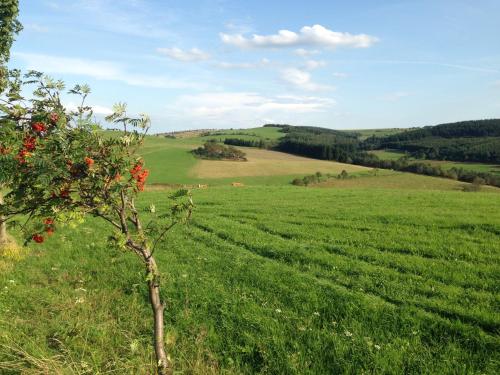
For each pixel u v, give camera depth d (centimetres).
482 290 1091
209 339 901
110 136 511
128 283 1243
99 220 2380
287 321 956
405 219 2092
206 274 1309
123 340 880
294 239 1802
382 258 1422
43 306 1073
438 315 952
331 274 1284
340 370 757
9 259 1506
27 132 501
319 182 7800
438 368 740
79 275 1344
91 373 715
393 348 814
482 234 1728
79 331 890
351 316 971
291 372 759
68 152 480
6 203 512
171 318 1004
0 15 1700
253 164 9850
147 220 2270
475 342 823
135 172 534
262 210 2630
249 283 1220
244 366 794
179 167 9319
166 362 598
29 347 812
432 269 1288
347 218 2239
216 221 2258
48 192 480
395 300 1058
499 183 6944
